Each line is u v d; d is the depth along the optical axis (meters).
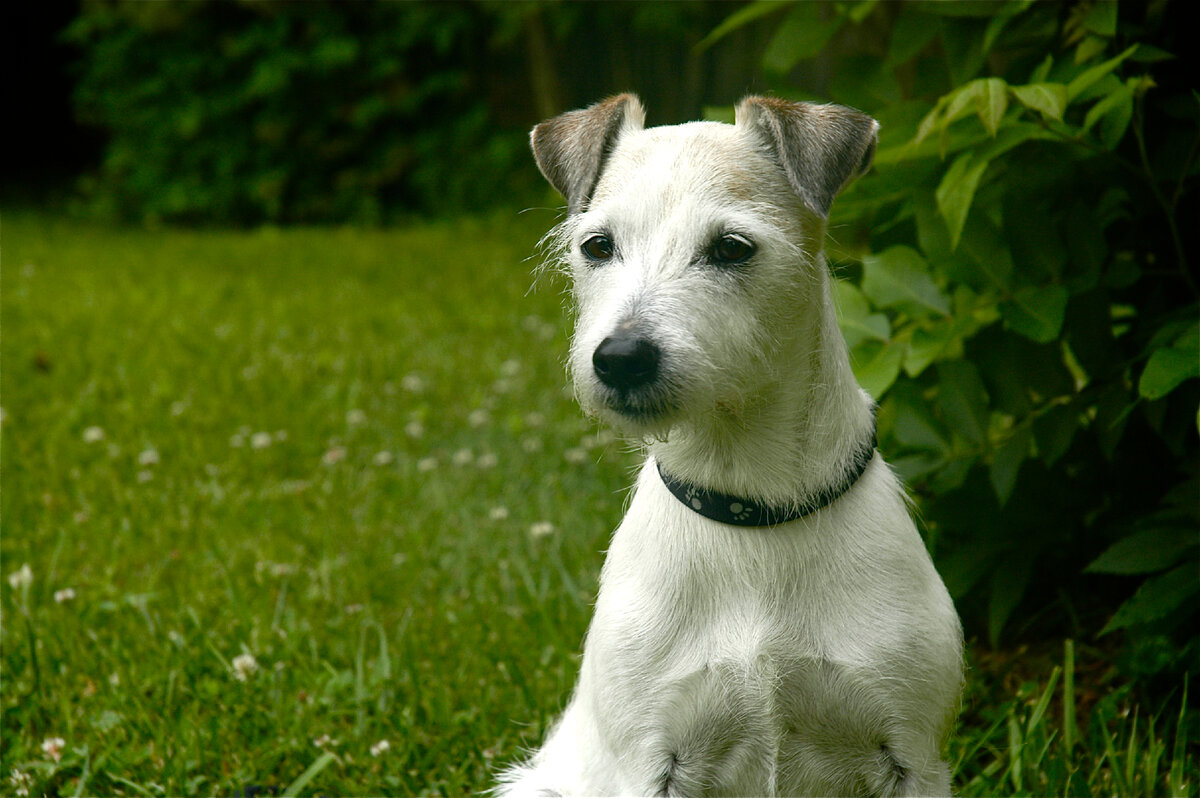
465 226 12.97
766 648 2.49
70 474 5.38
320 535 4.77
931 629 2.52
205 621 4.00
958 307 3.50
